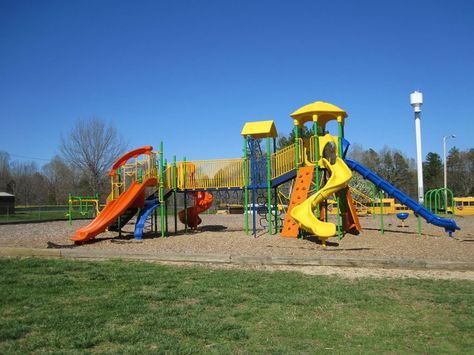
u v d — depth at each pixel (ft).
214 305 21.61
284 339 16.72
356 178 153.38
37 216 134.10
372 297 23.13
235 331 17.39
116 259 37.86
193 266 33.86
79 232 51.62
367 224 83.30
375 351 15.48
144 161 58.70
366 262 33.53
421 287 25.61
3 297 22.80
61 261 35.76
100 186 153.17
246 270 32.09
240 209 150.51
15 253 41.29
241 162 58.95
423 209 56.08
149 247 46.75
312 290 24.86
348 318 19.48
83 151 150.92
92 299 22.68
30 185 234.99
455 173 258.57
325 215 58.44
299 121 58.03
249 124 59.16
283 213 107.76
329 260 34.09
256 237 54.65
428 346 15.99
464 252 40.42
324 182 59.47
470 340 16.61
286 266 33.99
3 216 131.95
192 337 16.80
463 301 22.35
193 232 65.10
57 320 18.71
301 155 57.06
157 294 23.63
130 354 14.84
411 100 103.45
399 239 52.24
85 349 15.37
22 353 14.94
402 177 258.78
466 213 133.28
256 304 21.74
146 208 59.00
